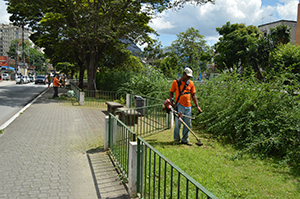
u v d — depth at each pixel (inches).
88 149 215.3
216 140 242.8
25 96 683.4
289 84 236.4
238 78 277.3
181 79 225.0
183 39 1535.4
